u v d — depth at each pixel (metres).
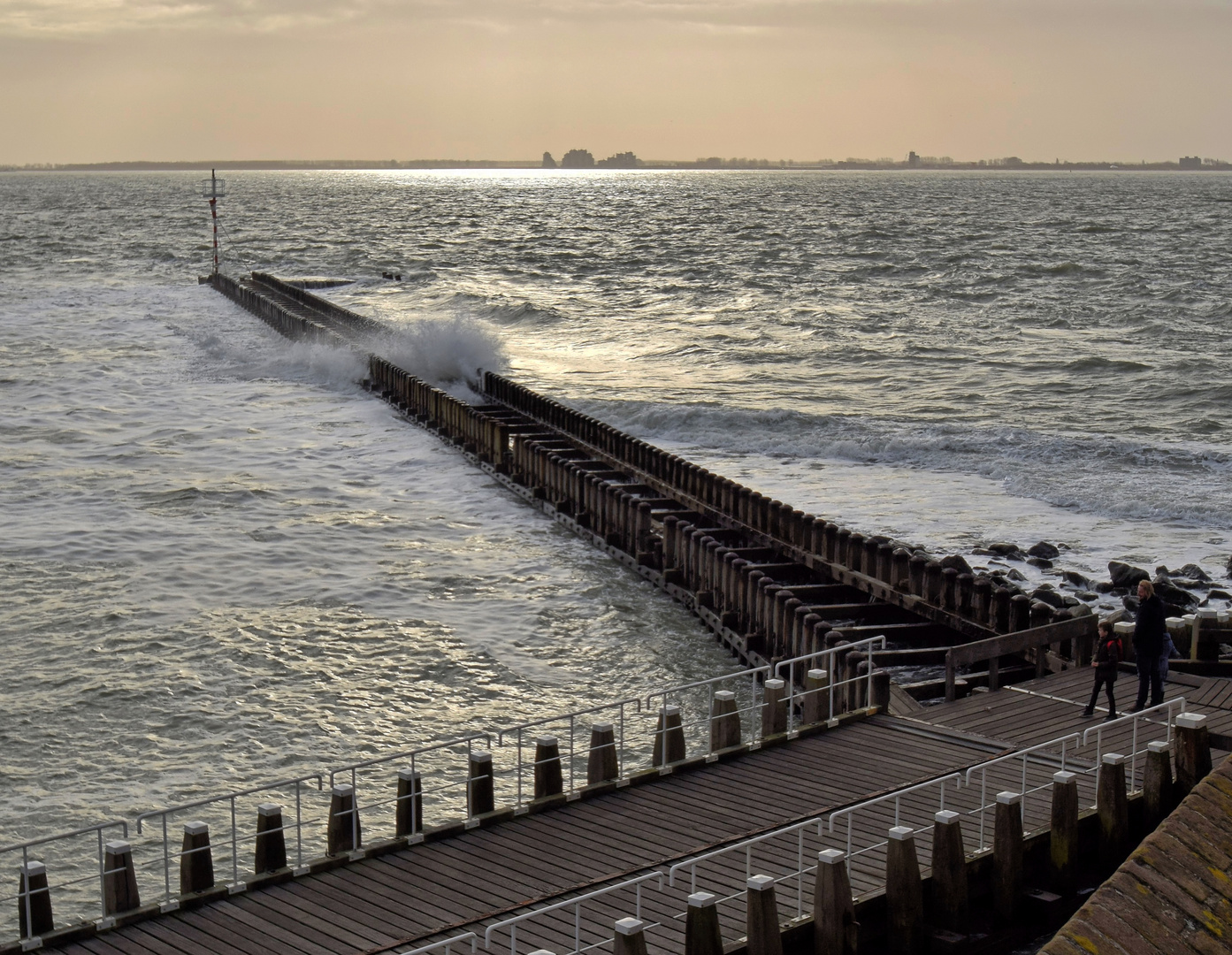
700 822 12.78
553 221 188.50
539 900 11.24
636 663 20.78
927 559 21.00
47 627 21.70
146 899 13.52
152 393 44.62
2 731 17.59
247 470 33.50
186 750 17.20
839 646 16.45
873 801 11.47
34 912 10.99
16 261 106.69
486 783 13.04
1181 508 30.61
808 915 10.53
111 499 30.23
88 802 15.71
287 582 24.36
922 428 39.19
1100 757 12.52
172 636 21.34
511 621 22.61
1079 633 17.09
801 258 115.56
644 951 9.30
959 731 14.95
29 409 41.41
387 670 20.14
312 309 66.00
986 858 11.37
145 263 107.31
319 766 16.83
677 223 182.00
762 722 14.98
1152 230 156.12
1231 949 7.21
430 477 33.28
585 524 28.02
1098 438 37.56
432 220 191.62
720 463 36.38
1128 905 7.36
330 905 11.38
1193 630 17.14
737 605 21.38
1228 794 8.32
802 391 47.88
